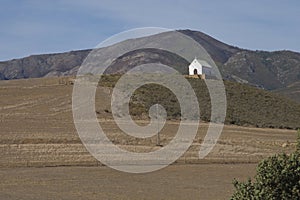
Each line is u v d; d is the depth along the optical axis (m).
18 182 53.84
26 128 88.50
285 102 150.25
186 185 53.88
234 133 97.56
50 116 99.81
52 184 52.88
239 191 24.95
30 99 114.50
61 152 73.69
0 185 51.66
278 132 107.12
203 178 58.88
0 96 117.25
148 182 55.56
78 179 56.56
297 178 24.39
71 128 89.38
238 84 152.12
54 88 124.75
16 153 72.44
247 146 85.44
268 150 83.62
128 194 47.66
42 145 77.00
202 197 46.59
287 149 85.25
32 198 44.03
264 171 24.58
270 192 24.17
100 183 54.19
